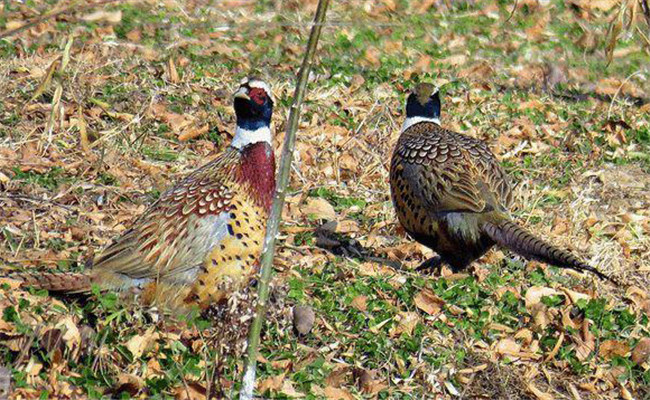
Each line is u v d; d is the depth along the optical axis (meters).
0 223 10.72
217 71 15.96
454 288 10.73
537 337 10.18
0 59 14.91
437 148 11.02
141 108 13.93
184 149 13.30
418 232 11.13
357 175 13.42
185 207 9.07
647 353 9.96
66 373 8.26
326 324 9.77
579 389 9.62
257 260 9.27
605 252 11.99
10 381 7.86
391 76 16.66
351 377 9.19
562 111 16.14
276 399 8.38
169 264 8.98
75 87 13.95
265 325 9.50
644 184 14.04
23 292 9.11
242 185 9.17
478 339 9.98
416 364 9.45
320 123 14.46
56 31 16.30
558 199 13.30
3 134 12.70
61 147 12.67
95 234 10.84
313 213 12.20
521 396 9.37
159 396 8.09
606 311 10.70
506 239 10.32
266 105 9.33
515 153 14.50
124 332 8.85
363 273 10.97
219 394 8.12
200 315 9.22
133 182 12.18
